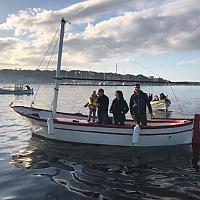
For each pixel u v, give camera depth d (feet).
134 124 39.83
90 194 21.81
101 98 40.40
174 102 136.56
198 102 136.15
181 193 22.26
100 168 28.99
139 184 24.30
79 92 267.80
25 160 31.48
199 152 35.86
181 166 29.99
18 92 197.47
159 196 21.63
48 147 37.88
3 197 20.99
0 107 101.55
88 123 38.52
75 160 31.86
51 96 186.60
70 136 39.68
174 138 38.73
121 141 38.06
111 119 41.24
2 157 32.60
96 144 38.78
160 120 43.83
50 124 39.34
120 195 21.74
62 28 43.70
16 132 49.60
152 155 34.42
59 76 43.47
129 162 31.37
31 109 49.62
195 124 40.34
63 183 24.20
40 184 23.84
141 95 38.32
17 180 24.80
